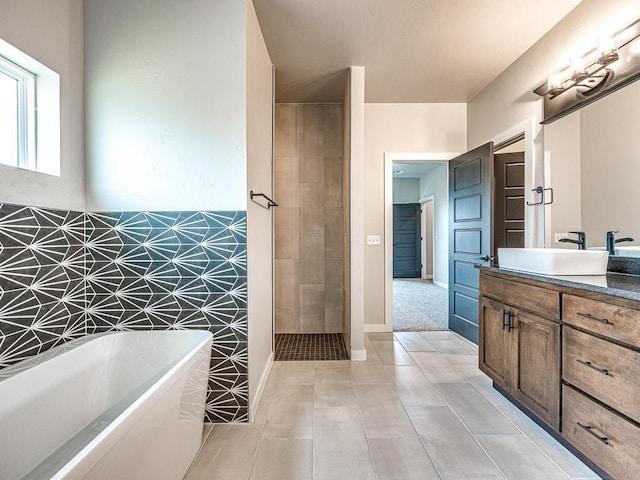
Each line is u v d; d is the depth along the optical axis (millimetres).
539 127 2572
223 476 1483
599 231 2053
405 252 8938
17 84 1684
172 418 1338
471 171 3307
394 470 1519
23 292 1544
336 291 3688
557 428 1613
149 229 1931
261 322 2350
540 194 2537
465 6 2152
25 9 1533
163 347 1822
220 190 1923
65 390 1503
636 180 1824
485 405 2105
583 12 2119
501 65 2916
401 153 3748
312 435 1793
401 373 2609
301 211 3672
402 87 3342
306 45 2576
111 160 1930
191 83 1916
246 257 1922
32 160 1714
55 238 1717
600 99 2043
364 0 2074
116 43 1925
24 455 1295
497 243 3131
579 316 1475
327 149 3660
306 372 2637
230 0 1915
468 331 3385
